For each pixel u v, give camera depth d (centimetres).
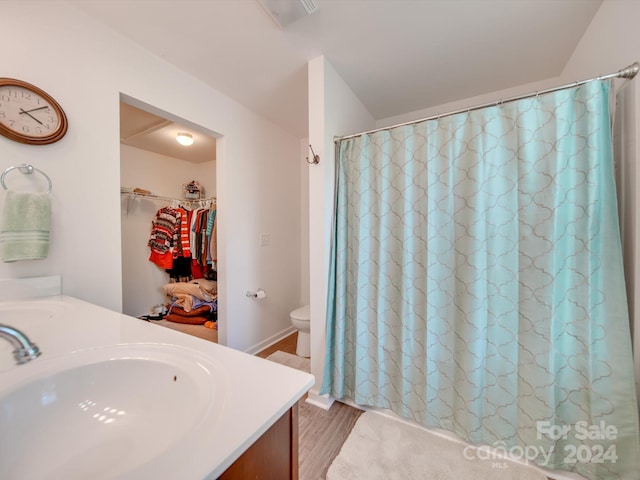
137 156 319
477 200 124
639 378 101
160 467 35
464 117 130
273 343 265
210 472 35
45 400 57
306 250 313
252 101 220
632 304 102
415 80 191
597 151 103
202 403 49
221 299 216
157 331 80
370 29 142
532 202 114
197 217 303
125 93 146
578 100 108
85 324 85
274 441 52
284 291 285
